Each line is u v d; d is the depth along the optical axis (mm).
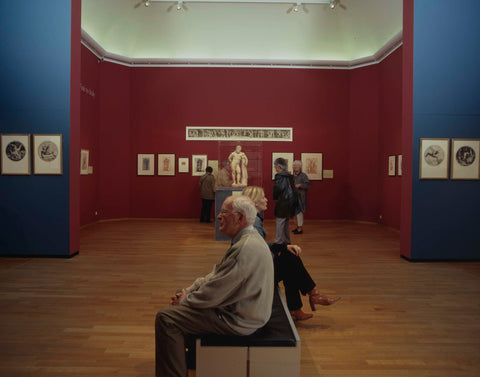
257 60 10656
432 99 5820
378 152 10180
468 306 3902
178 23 10273
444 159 5824
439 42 5805
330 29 10383
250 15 10094
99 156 10133
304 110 10805
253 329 2133
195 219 10844
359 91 10523
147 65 10688
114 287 4441
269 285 2146
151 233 8430
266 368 2082
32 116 5840
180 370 2121
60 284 4527
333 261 5875
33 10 5777
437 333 3234
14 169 5844
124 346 2936
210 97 10781
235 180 8438
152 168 10789
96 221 10031
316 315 3648
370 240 7777
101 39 9945
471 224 5855
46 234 5898
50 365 2631
